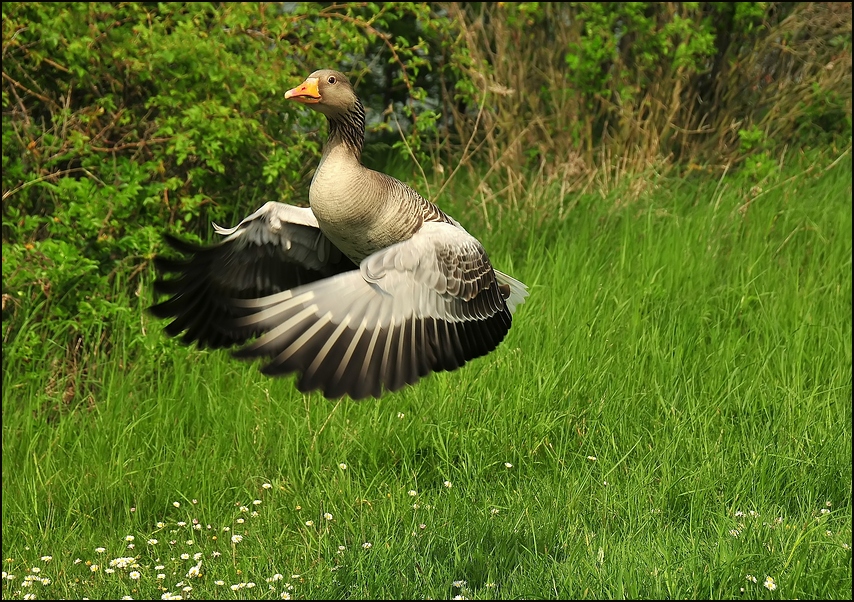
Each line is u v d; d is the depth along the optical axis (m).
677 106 17.50
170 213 12.95
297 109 13.50
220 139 12.49
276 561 8.40
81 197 11.83
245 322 6.50
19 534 9.29
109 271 12.65
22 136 12.91
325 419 10.51
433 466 10.01
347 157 7.66
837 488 9.26
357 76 16.77
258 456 10.16
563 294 12.53
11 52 12.75
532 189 15.50
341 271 8.59
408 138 14.73
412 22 18.20
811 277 13.34
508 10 17.25
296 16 13.71
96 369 11.80
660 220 15.16
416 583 7.83
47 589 8.20
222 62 12.73
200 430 10.81
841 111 19.11
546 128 17.64
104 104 12.84
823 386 10.99
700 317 12.23
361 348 6.65
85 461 10.23
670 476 9.27
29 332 11.48
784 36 18.50
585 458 9.79
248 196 13.85
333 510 9.16
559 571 7.89
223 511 9.55
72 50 12.24
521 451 10.03
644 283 13.11
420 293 7.06
